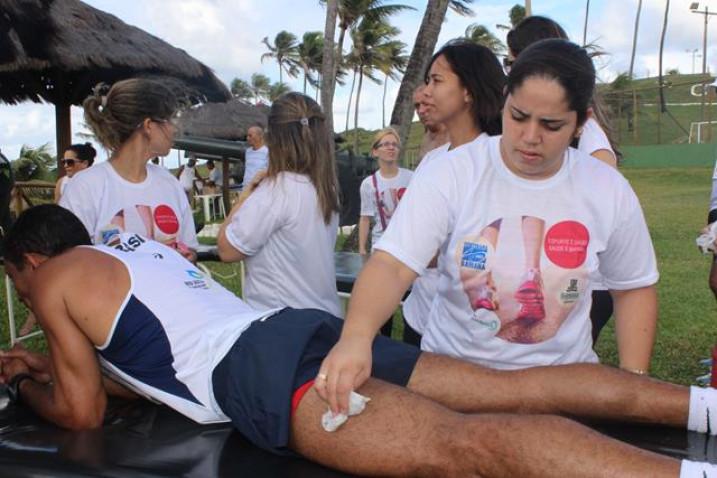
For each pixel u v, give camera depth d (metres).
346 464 1.70
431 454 1.62
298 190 2.77
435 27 7.25
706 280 7.42
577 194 1.76
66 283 1.91
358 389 1.74
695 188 20.33
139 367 2.00
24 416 2.07
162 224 2.92
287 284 2.84
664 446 1.83
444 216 1.78
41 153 18.41
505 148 1.71
